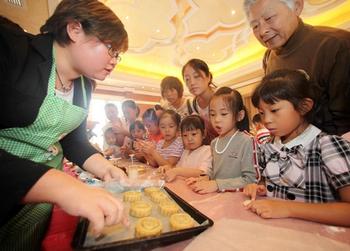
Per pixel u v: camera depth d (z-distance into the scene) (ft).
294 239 1.32
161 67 17.04
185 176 3.23
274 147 2.41
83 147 2.71
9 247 1.49
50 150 2.15
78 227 1.49
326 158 1.94
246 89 15.76
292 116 2.10
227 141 3.29
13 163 1.14
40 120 1.83
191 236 1.40
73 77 2.16
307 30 3.29
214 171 3.36
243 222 1.56
